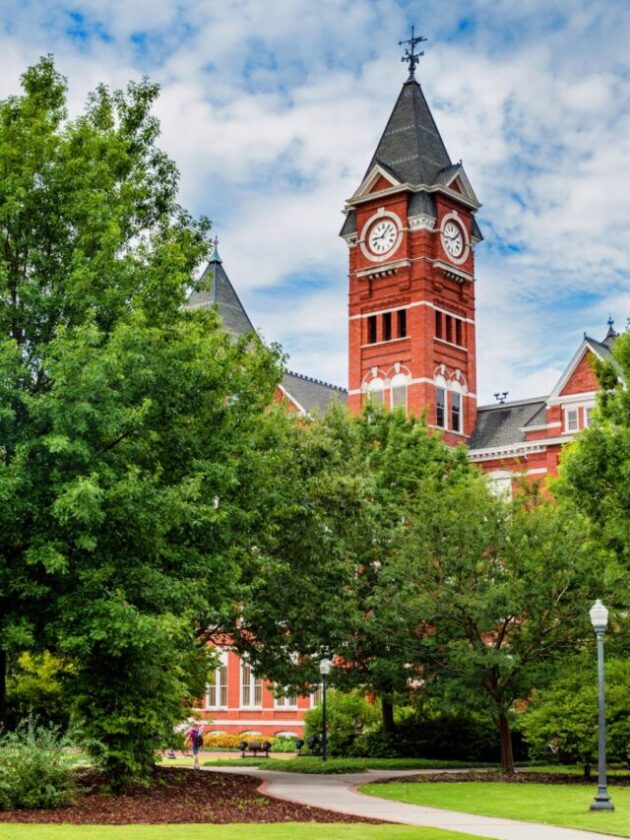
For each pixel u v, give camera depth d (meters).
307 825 19.95
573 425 66.62
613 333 72.56
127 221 29.64
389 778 34.56
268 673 40.06
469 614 34.19
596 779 33.69
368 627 36.59
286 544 37.56
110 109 32.62
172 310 28.20
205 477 27.20
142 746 26.11
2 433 24.02
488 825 21.36
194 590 26.17
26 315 25.73
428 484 39.41
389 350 73.62
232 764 44.12
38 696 38.03
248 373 33.53
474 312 77.25
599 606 26.17
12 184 25.73
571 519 35.34
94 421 23.55
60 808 21.70
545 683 34.94
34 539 23.23
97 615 23.38
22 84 30.39
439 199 74.81
